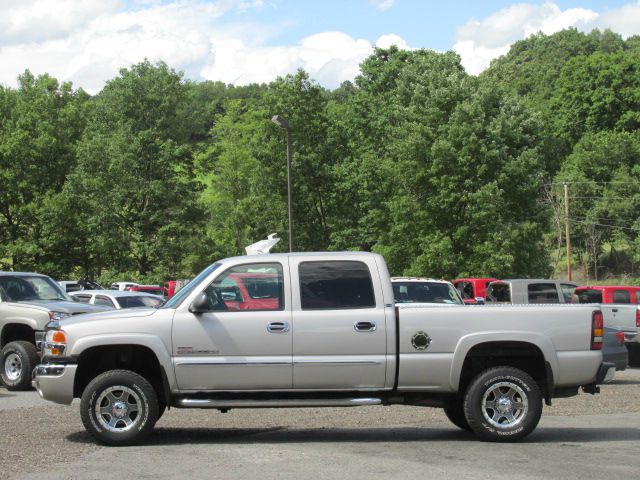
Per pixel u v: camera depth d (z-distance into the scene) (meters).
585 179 77.69
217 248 58.53
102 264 58.41
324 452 8.94
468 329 9.70
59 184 57.38
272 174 55.97
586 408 13.51
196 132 65.56
